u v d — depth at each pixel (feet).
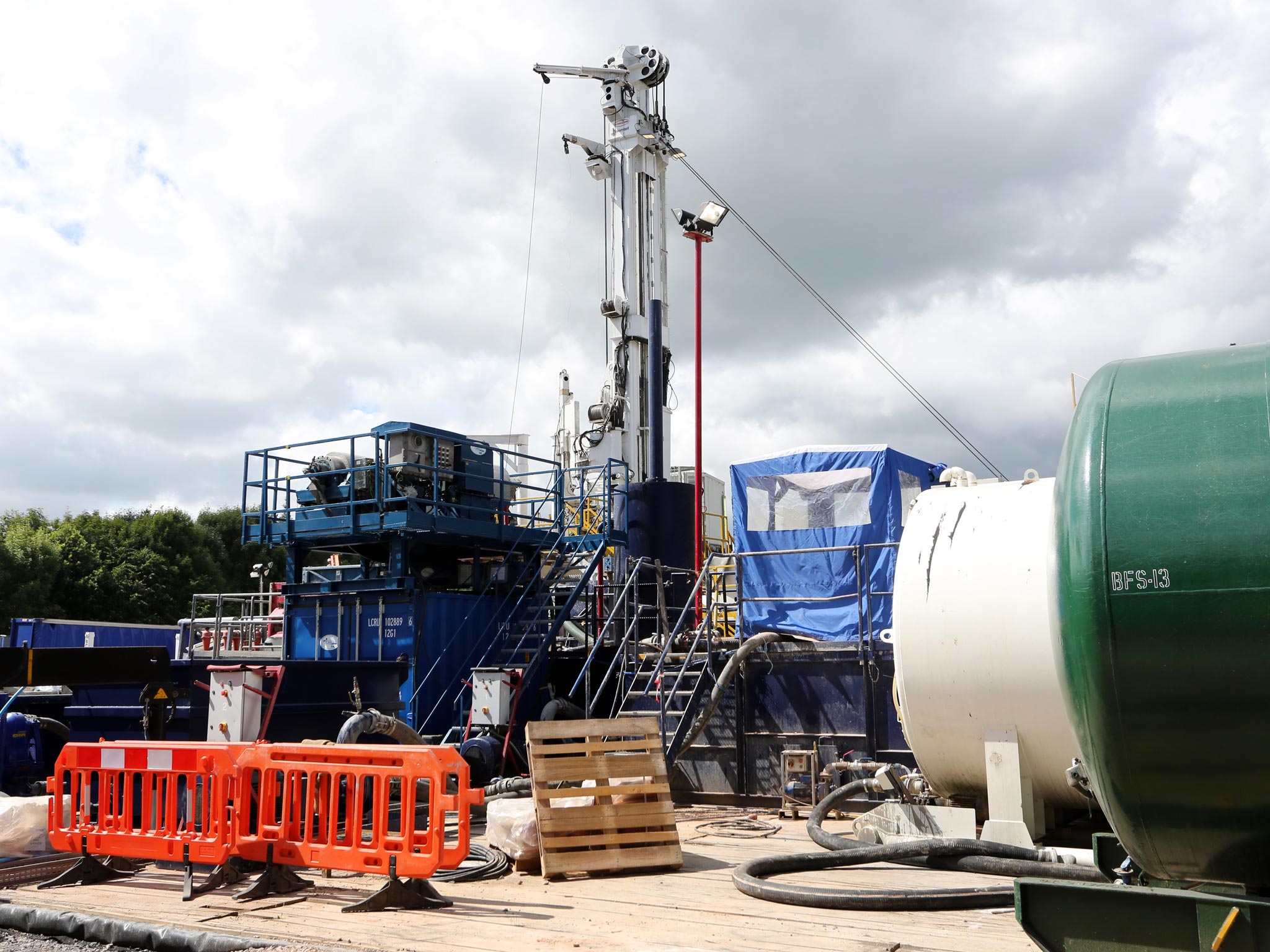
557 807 29.78
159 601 196.24
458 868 28.66
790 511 51.19
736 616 56.34
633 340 84.38
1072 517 14.82
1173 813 14.15
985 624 31.14
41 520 206.18
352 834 25.59
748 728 45.57
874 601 48.03
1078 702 14.70
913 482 52.65
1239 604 13.41
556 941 21.27
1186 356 15.40
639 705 49.03
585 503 66.13
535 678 56.13
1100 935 14.43
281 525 59.72
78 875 28.50
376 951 20.44
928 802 34.55
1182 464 14.20
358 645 56.75
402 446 57.21
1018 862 26.16
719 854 32.78
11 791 42.37
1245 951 13.33
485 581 62.80
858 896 23.75
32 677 34.30
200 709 38.19
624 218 84.99
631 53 86.33
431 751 24.97
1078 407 15.83
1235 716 13.46
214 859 26.61
